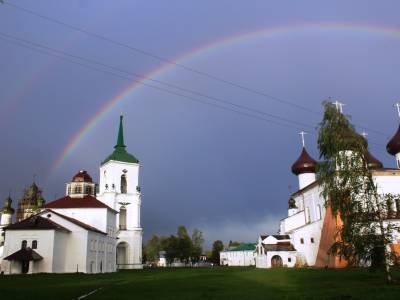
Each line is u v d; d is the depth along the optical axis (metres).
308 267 82.00
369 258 33.66
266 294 29.94
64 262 78.56
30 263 73.44
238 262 191.75
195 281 48.97
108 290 36.44
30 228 75.44
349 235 34.22
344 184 35.75
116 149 129.75
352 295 27.22
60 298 29.20
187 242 161.25
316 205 93.31
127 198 123.62
